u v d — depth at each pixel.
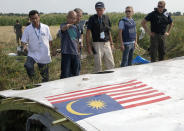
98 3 5.05
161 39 6.27
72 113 1.50
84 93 1.84
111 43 5.57
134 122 1.39
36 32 4.66
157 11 6.11
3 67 5.31
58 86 2.11
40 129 1.75
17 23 15.23
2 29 30.25
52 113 1.57
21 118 2.42
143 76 2.21
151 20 6.21
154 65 2.67
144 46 10.20
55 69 6.32
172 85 1.92
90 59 7.47
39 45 4.70
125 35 5.77
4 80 4.74
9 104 1.83
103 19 5.21
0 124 2.37
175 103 1.62
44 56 4.77
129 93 1.80
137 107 1.57
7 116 2.40
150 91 1.83
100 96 1.76
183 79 2.03
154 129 1.33
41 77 4.80
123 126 1.35
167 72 2.27
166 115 1.47
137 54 7.76
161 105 1.60
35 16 4.59
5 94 2.05
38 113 1.70
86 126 1.35
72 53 4.76
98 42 5.27
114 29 11.87
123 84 2.02
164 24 6.17
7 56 6.05
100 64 5.36
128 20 5.73
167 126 1.35
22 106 1.75
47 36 4.79
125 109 1.54
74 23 4.80
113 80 2.16
